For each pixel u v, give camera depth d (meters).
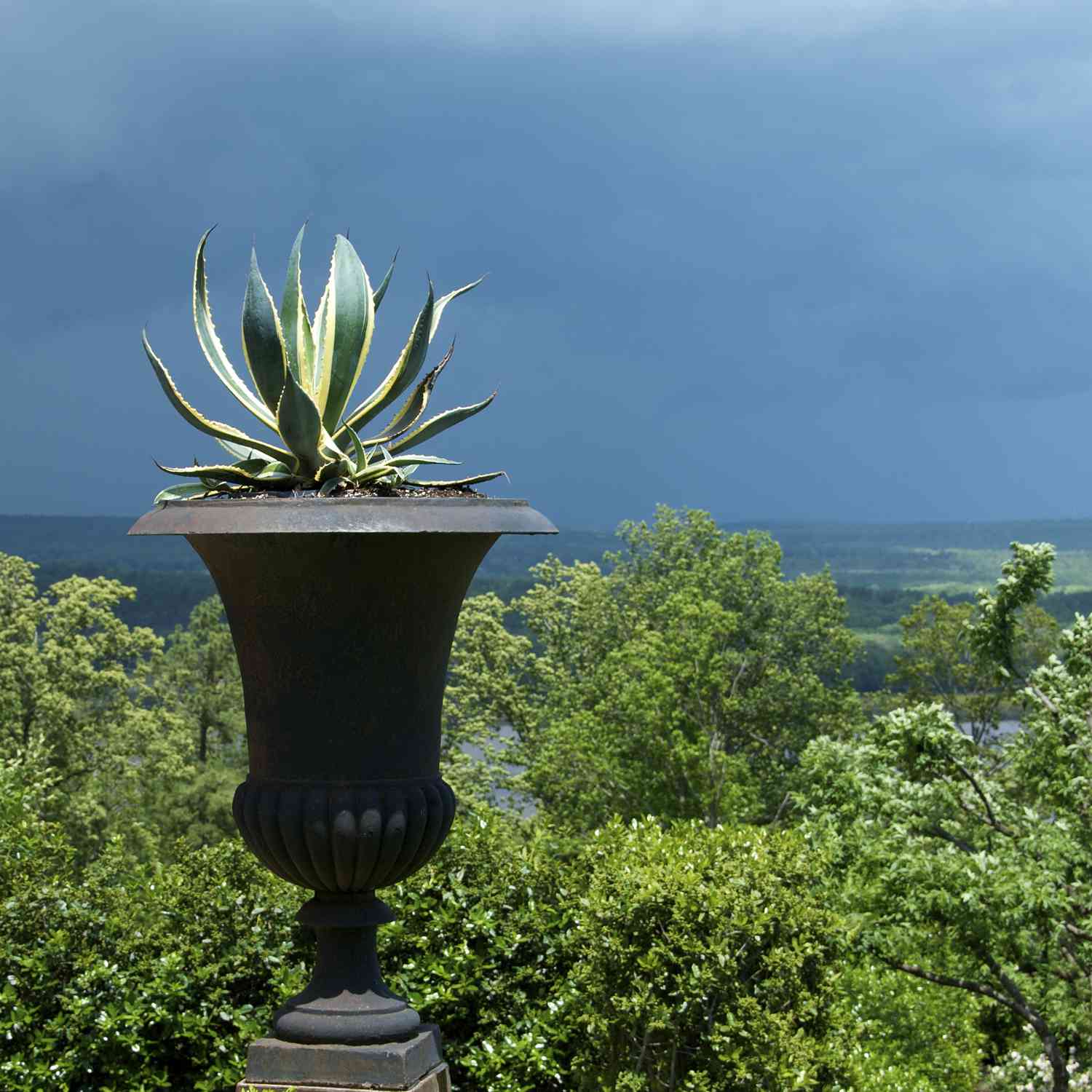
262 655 4.35
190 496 4.65
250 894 7.20
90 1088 6.58
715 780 31.11
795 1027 6.93
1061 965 13.53
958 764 13.15
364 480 4.56
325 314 4.78
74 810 32.47
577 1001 6.83
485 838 7.35
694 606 32.91
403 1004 4.67
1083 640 13.77
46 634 36.34
